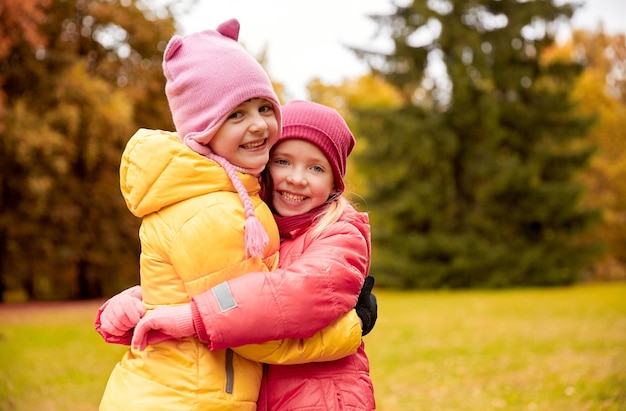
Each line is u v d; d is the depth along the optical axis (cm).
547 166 2277
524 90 2238
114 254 1961
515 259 2220
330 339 237
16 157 1598
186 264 229
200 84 237
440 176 2252
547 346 897
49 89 1692
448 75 2141
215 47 242
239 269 230
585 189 2238
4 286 1959
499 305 1502
